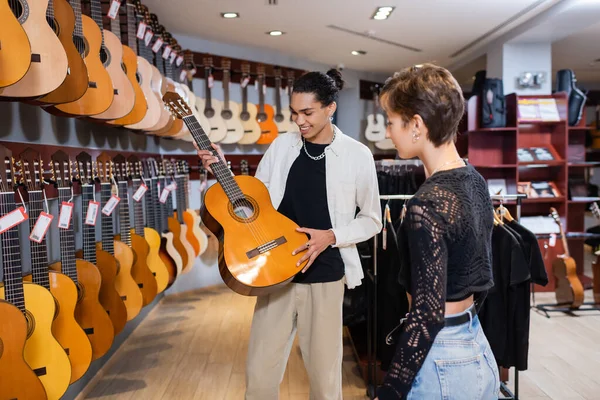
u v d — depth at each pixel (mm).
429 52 6594
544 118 5633
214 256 5777
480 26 5348
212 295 5352
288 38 5730
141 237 3291
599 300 4758
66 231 2398
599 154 10062
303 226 2039
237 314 4617
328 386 1990
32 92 1853
